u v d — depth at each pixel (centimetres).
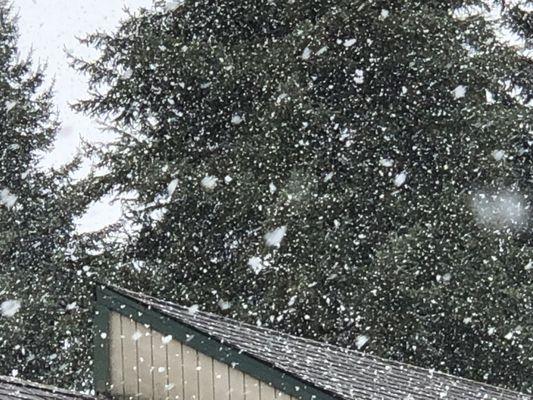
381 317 2391
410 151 2628
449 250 2464
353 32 2548
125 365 1157
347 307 2416
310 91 2586
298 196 2344
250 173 2483
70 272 2703
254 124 2584
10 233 2720
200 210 2608
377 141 2573
